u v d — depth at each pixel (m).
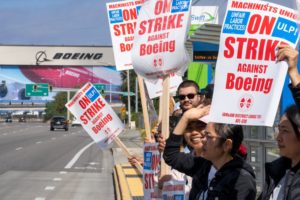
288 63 3.42
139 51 5.16
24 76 125.19
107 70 125.12
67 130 67.69
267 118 3.67
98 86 77.50
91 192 14.37
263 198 3.39
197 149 4.30
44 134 55.09
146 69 5.13
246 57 3.65
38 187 15.16
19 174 18.41
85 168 20.88
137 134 53.16
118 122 6.77
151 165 5.90
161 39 5.02
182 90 5.45
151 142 5.95
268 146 9.16
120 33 6.47
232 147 3.71
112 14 6.49
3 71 124.88
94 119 6.77
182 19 4.89
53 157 25.95
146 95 6.54
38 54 125.00
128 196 12.40
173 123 5.43
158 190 5.82
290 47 3.44
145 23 5.12
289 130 3.21
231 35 3.65
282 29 3.66
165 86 5.05
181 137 4.31
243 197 3.57
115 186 15.02
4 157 25.45
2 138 45.31
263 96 3.67
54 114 128.38
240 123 3.67
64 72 125.19
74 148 33.12
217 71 3.67
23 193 14.00
